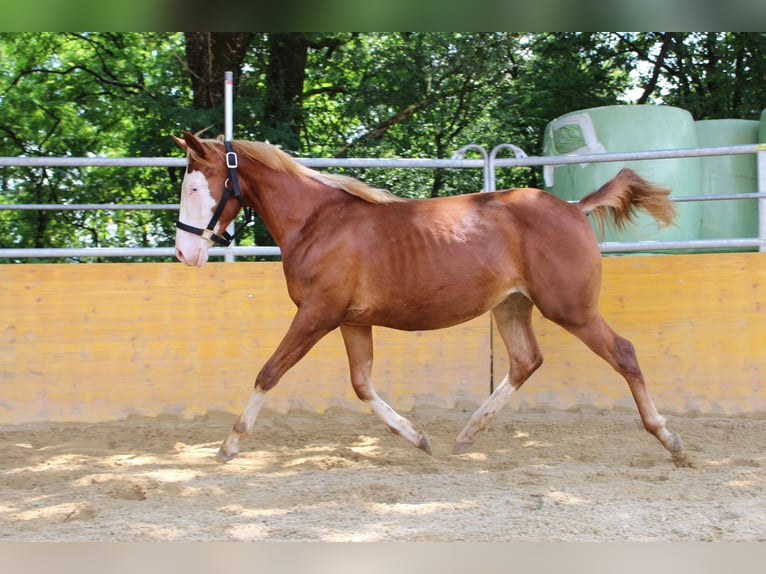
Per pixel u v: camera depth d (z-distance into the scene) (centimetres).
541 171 1096
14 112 1143
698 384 615
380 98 1098
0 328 622
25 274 625
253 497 403
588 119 694
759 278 611
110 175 1092
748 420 598
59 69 1232
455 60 1060
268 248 626
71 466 484
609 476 436
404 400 627
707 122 746
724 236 726
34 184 1091
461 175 1080
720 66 1100
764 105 1082
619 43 1130
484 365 626
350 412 625
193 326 627
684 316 617
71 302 625
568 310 461
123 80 1204
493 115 1111
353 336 494
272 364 472
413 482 430
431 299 460
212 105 1010
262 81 1074
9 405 620
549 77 1095
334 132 1163
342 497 401
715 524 341
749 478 428
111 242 1124
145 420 622
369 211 472
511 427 581
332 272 461
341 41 1105
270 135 989
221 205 477
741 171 723
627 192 490
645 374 618
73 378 622
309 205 476
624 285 623
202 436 573
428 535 331
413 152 1145
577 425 585
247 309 627
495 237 462
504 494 400
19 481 448
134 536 335
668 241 645
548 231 461
